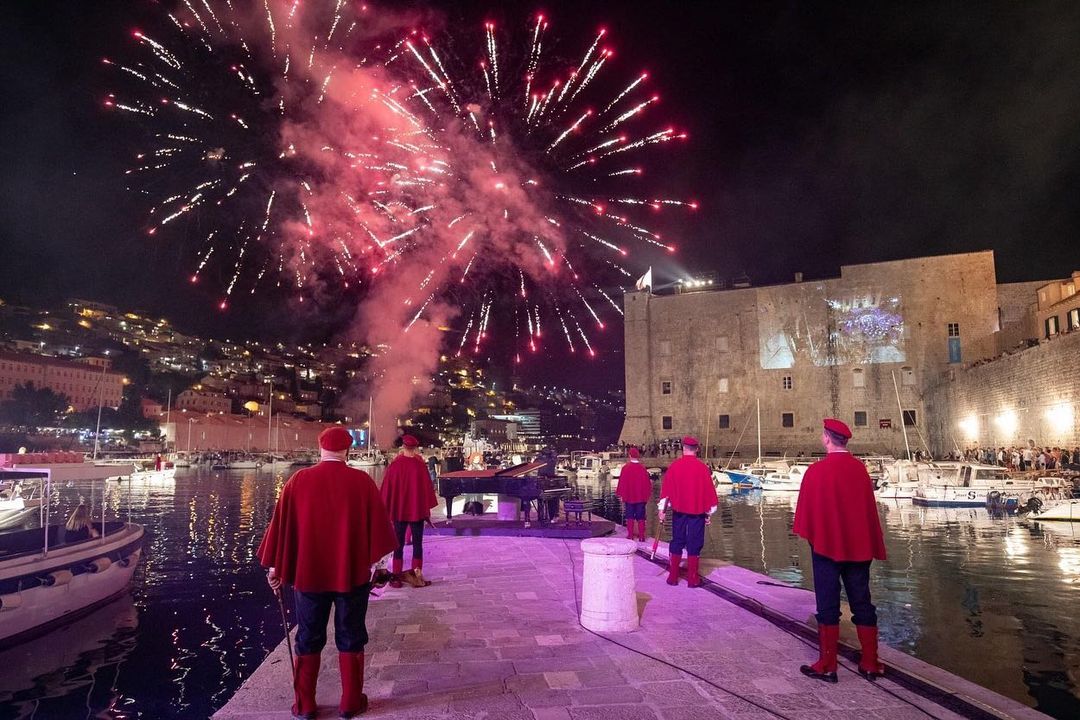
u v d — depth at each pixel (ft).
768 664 18.15
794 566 48.98
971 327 189.57
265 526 76.48
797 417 203.31
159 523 79.82
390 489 28.30
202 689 23.39
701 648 19.57
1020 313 191.01
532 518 47.09
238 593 39.52
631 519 40.93
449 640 20.45
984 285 190.19
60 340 443.32
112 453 287.48
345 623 14.89
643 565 32.78
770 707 15.15
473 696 15.84
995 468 103.55
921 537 64.13
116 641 29.50
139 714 21.09
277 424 397.80
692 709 15.02
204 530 72.79
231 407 478.18
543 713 14.80
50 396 296.92
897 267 198.70
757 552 56.34
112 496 124.57
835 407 199.41
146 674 24.95
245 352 601.62
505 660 18.54
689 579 27.71
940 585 40.40
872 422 195.00
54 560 32.60
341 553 14.67
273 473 234.99
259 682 17.29
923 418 189.98
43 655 27.40
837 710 14.97
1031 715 14.20
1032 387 122.01
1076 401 105.50
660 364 221.05
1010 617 32.30
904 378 193.88
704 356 216.54
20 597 29.55
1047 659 25.66
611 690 16.22
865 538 16.94
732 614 23.34
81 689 23.40
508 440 620.49
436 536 42.73
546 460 46.75
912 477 115.34
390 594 26.68
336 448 15.53
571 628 21.74
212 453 306.14
